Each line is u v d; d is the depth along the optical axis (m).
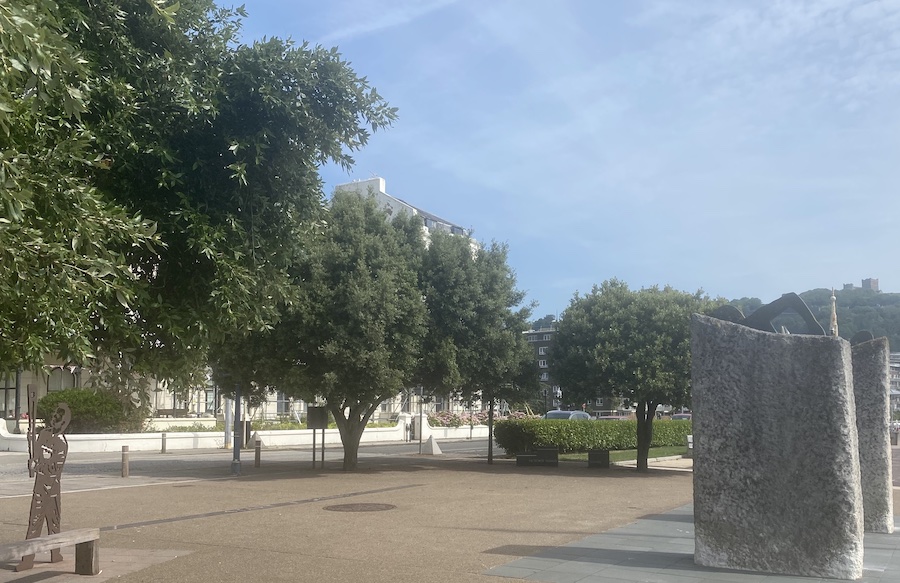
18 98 5.42
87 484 18.47
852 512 7.88
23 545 7.31
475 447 40.59
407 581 7.91
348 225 20.94
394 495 16.22
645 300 22.50
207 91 7.63
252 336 19.66
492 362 23.20
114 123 7.08
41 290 5.34
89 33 7.15
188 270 7.69
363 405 22.69
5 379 6.92
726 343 8.54
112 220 5.67
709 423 8.54
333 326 19.70
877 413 11.59
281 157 8.16
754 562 8.21
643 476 21.70
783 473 8.16
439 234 23.75
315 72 8.34
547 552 9.51
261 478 20.20
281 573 8.34
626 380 21.70
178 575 8.29
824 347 8.12
